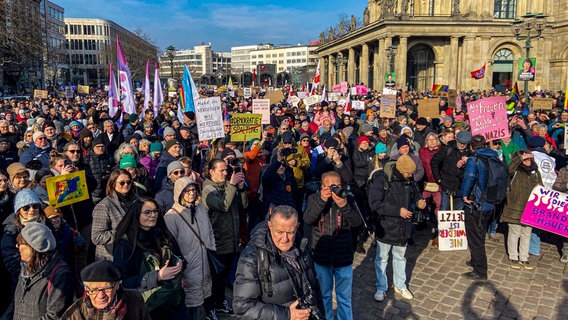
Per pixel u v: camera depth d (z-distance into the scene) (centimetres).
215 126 986
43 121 1126
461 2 5450
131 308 364
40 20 4006
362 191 926
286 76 10475
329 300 595
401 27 5134
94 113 1442
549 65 5212
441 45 5466
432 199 981
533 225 809
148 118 1461
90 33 13062
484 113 956
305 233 865
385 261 708
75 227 680
